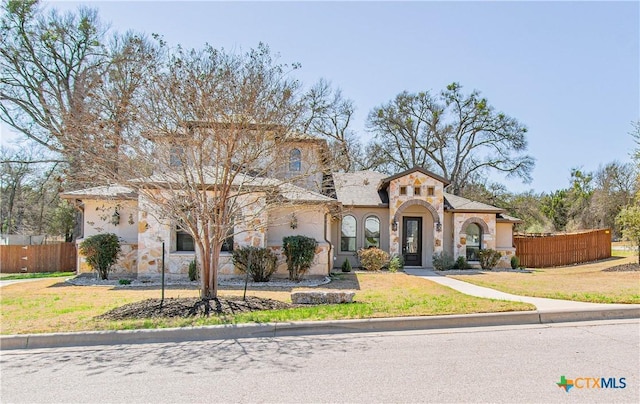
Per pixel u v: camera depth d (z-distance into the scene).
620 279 14.98
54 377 5.37
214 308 9.12
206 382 5.14
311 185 16.41
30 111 20.77
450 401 4.52
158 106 8.86
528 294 11.19
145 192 9.55
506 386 4.95
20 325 7.69
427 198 21.55
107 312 8.92
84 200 16.62
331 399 4.59
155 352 6.46
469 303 9.56
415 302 9.85
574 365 5.70
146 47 11.59
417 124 39.41
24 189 34.75
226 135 9.11
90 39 22.27
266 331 7.57
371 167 37.69
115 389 4.93
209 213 9.62
